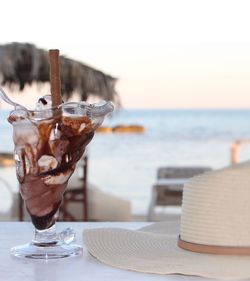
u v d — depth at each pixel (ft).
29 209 4.00
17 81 11.89
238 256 3.78
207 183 3.93
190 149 51.24
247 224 3.80
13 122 3.81
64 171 3.86
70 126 3.78
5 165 22.26
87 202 16.35
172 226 4.85
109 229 4.57
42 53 11.93
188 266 3.54
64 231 4.41
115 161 43.09
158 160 44.45
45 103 4.04
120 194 30.55
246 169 3.87
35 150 3.77
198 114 71.82
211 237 3.87
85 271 3.57
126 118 65.05
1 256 3.94
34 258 3.87
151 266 3.57
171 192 17.81
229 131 65.00
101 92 13.00
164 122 70.79
